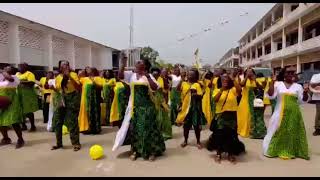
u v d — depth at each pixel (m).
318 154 7.28
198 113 7.67
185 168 6.18
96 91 9.80
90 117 9.59
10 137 9.16
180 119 7.87
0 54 17.91
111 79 11.23
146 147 6.75
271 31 40.69
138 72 6.80
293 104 6.88
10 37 18.75
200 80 8.77
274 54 39.59
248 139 8.88
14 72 8.70
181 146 7.93
